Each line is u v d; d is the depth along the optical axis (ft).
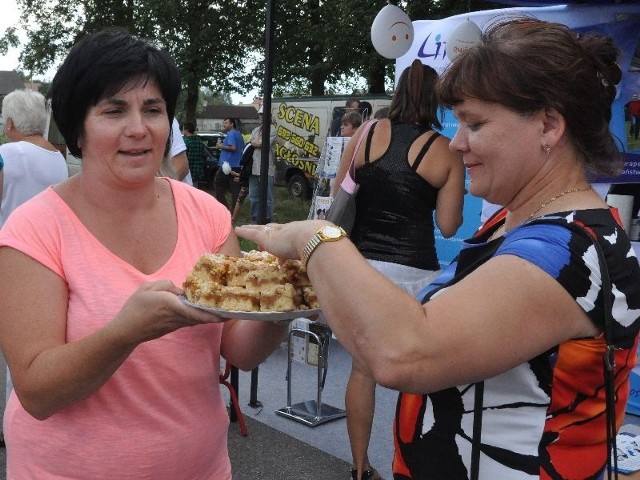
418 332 3.40
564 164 3.89
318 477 11.12
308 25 64.49
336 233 3.78
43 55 87.51
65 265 4.73
